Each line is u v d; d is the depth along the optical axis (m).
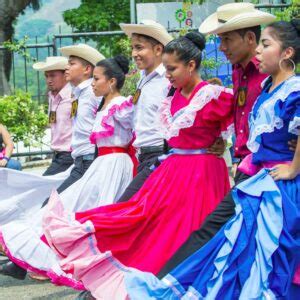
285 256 4.32
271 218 4.34
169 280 4.42
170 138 5.20
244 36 4.89
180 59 5.10
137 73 9.79
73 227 5.10
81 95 6.61
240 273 4.36
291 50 4.44
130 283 4.46
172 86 5.31
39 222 5.90
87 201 6.21
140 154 5.89
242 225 4.41
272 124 4.39
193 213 5.11
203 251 4.45
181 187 5.14
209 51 10.52
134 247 5.12
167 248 5.08
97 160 6.26
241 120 4.90
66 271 5.08
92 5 18.44
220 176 5.21
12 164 7.98
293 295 4.45
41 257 5.74
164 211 5.14
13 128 10.79
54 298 5.87
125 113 6.12
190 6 11.81
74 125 6.64
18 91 10.94
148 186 5.29
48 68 7.05
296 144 4.41
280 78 4.46
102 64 6.17
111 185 6.15
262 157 4.51
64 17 18.38
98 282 5.03
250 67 4.86
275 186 4.38
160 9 11.93
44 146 11.90
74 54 6.64
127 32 5.95
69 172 6.91
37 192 6.79
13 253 5.76
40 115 10.95
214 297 4.31
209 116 5.06
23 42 12.09
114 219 5.11
